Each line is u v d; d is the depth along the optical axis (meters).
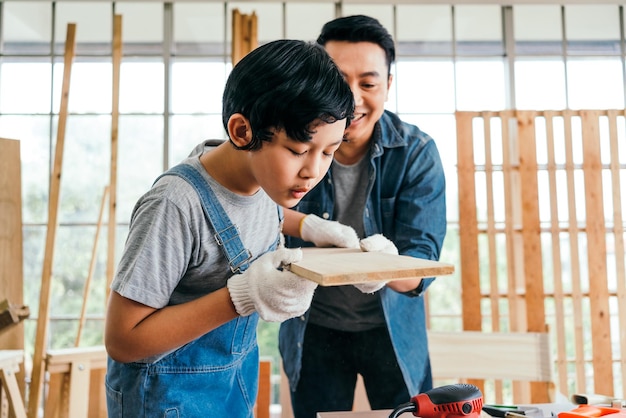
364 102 1.45
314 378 1.77
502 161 3.58
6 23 3.83
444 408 1.07
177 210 0.97
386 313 1.61
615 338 3.64
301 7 3.80
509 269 3.51
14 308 2.62
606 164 3.64
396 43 3.84
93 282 3.82
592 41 3.88
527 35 3.87
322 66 0.88
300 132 0.86
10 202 3.13
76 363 2.79
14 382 2.67
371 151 1.61
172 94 3.81
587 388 3.66
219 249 1.03
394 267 0.84
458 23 3.86
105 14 3.82
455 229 3.86
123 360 0.97
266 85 0.86
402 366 1.64
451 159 3.85
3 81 3.82
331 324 1.74
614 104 3.87
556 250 3.54
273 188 0.93
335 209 1.70
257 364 1.28
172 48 3.82
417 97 3.85
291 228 1.34
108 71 3.84
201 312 0.93
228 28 3.81
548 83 3.86
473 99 3.86
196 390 1.08
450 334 1.92
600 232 3.54
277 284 0.88
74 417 2.77
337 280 0.79
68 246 3.82
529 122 3.57
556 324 3.52
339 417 1.28
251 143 0.90
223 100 0.95
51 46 3.82
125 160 3.81
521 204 3.53
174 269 0.97
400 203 1.63
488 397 3.91
